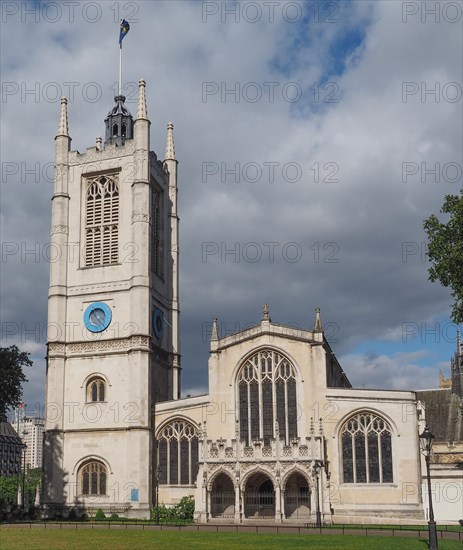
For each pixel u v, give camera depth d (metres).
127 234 91.06
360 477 76.19
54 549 43.25
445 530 61.22
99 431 84.88
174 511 79.88
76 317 90.06
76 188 94.62
